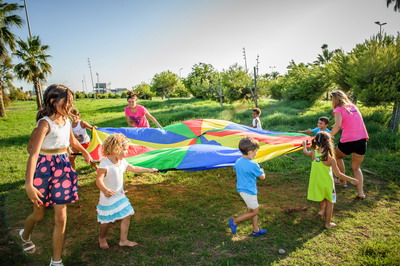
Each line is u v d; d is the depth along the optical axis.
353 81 11.14
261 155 4.39
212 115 15.91
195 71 44.47
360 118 4.52
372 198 4.50
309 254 3.04
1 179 5.83
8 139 11.17
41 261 3.02
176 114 16.69
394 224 3.65
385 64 9.65
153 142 5.61
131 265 2.90
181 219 3.92
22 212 4.28
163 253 3.11
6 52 19.81
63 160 2.73
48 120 2.57
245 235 3.48
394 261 2.79
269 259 2.94
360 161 4.53
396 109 9.77
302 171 5.92
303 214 4.01
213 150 4.34
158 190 5.05
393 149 7.28
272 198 4.60
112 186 3.05
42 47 20.52
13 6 18.73
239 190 3.45
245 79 24.08
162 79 48.62
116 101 50.03
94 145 5.15
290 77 26.03
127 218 3.20
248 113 16.17
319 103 21.11
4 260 3.03
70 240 3.44
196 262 2.92
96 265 2.91
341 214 3.98
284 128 10.95
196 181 5.49
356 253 3.03
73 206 4.45
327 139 3.59
